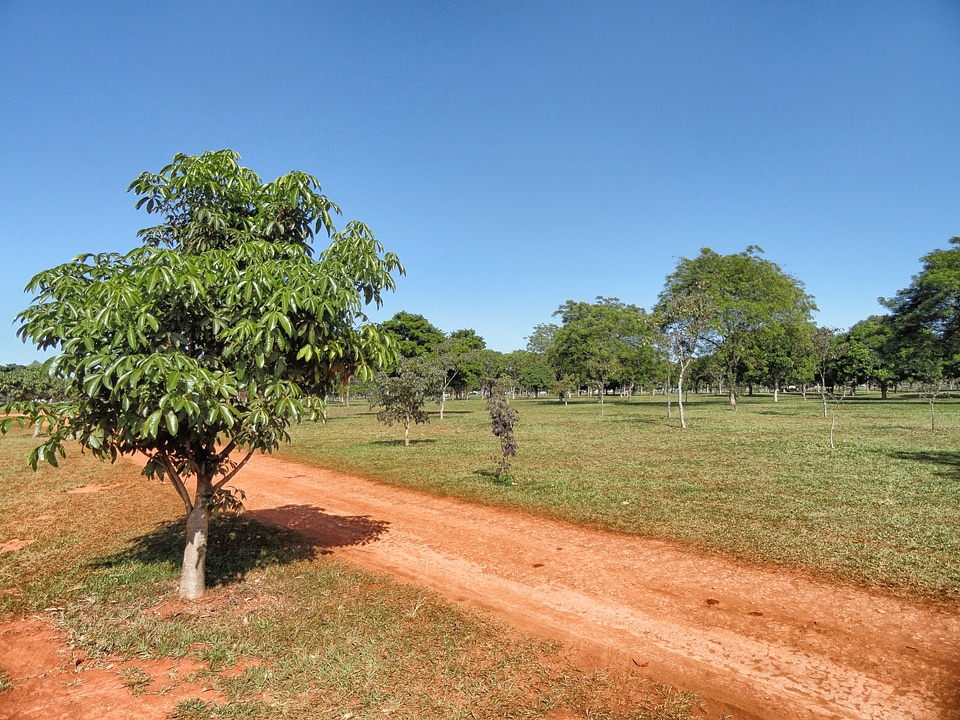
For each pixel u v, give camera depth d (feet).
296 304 15.83
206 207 18.93
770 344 146.20
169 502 35.40
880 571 20.42
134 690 13.30
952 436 65.51
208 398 15.02
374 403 78.64
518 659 14.64
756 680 13.78
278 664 14.34
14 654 15.28
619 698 12.95
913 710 12.44
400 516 31.32
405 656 14.74
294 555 23.90
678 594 19.26
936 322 129.39
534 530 27.66
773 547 23.48
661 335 87.66
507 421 39.68
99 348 15.84
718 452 54.60
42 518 32.32
